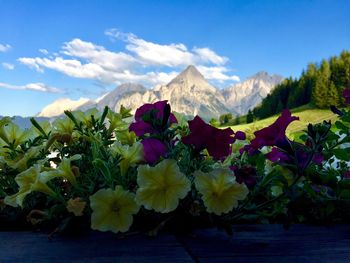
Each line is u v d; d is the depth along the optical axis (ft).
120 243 1.20
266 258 1.14
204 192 1.22
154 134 1.34
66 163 1.28
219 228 1.32
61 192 1.47
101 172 1.38
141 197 1.18
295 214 1.56
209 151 1.33
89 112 1.64
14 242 1.20
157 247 1.18
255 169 1.48
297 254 1.18
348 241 1.32
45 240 1.22
